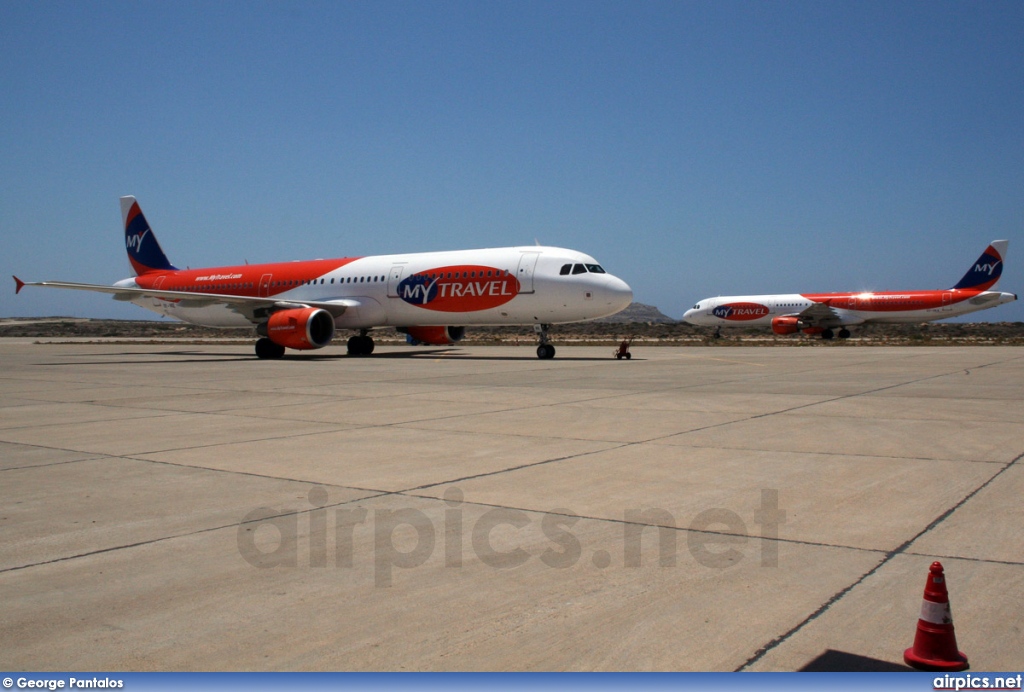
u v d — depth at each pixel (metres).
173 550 5.53
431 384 18.97
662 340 62.38
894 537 5.75
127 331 112.31
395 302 31.80
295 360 31.38
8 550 5.54
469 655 3.88
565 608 4.46
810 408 13.56
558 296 28.42
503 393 16.56
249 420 12.38
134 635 4.11
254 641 4.04
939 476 7.84
